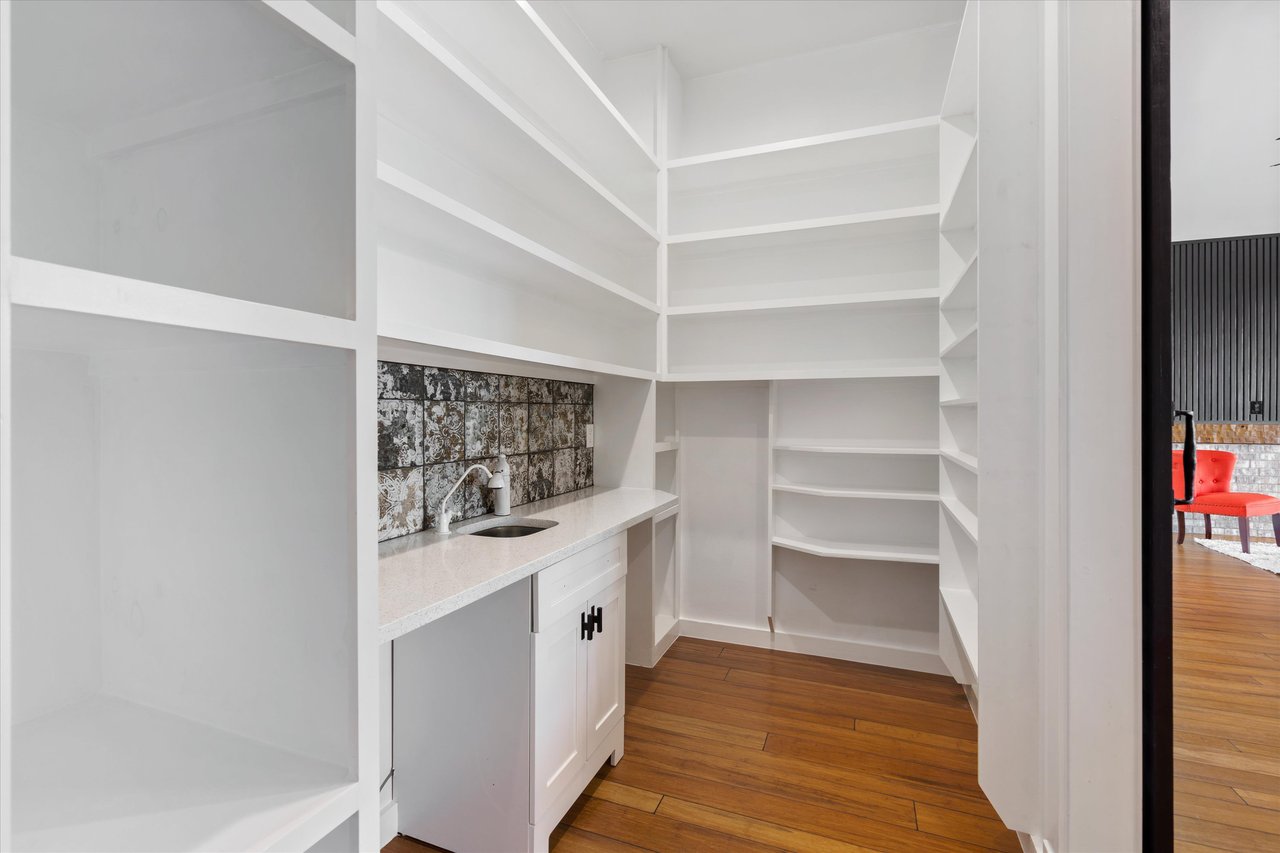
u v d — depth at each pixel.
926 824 1.70
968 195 2.05
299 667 0.69
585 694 1.77
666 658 2.92
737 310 2.74
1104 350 1.30
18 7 0.56
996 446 1.52
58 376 0.69
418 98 1.51
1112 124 1.29
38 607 0.69
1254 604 1.25
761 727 2.25
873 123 2.86
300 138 0.69
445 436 1.93
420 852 1.60
